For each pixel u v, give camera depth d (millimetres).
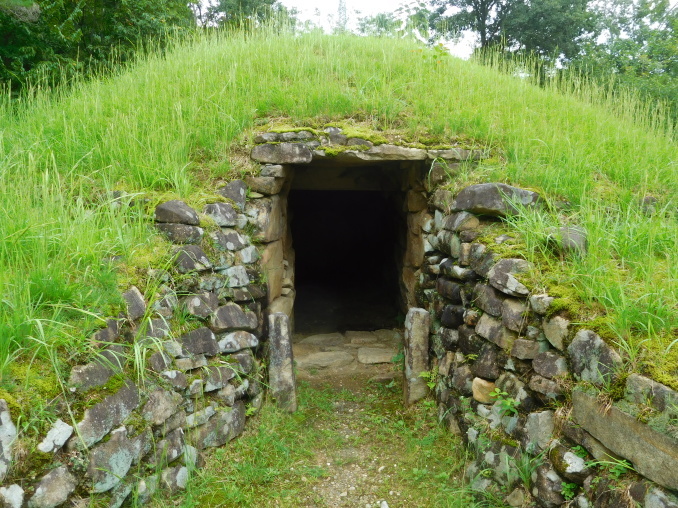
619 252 3340
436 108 5578
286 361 4133
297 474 3367
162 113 5219
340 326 7070
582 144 5227
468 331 3621
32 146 4363
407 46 7867
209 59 6625
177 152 4570
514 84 6984
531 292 3049
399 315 6551
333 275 10031
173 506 2760
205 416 3244
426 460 3516
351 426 4070
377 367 5250
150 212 3736
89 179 4121
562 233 3338
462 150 4855
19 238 2840
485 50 8906
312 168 6004
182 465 2957
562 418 2602
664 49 9805
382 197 8000
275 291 4902
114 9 8742
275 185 4637
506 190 3885
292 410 4117
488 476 3021
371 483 3344
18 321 2283
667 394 2102
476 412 3373
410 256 5523
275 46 7094
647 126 6477
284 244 5398
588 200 4055
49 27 7273
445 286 4145
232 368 3471
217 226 3969
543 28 14422
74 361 2414
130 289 2979
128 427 2543
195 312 3396
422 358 4246
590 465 2352
